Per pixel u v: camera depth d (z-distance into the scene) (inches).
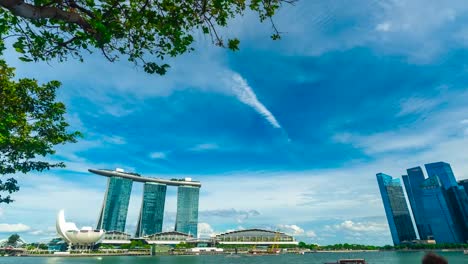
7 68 697.6
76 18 337.4
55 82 765.3
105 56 422.9
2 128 561.6
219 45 465.1
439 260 180.4
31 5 291.7
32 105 741.9
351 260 5054.1
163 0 421.1
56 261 7667.3
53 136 764.0
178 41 445.4
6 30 354.9
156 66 465.4
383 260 7180.1
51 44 380.5
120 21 410.9
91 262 7101.4
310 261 7810.0
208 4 438.6
